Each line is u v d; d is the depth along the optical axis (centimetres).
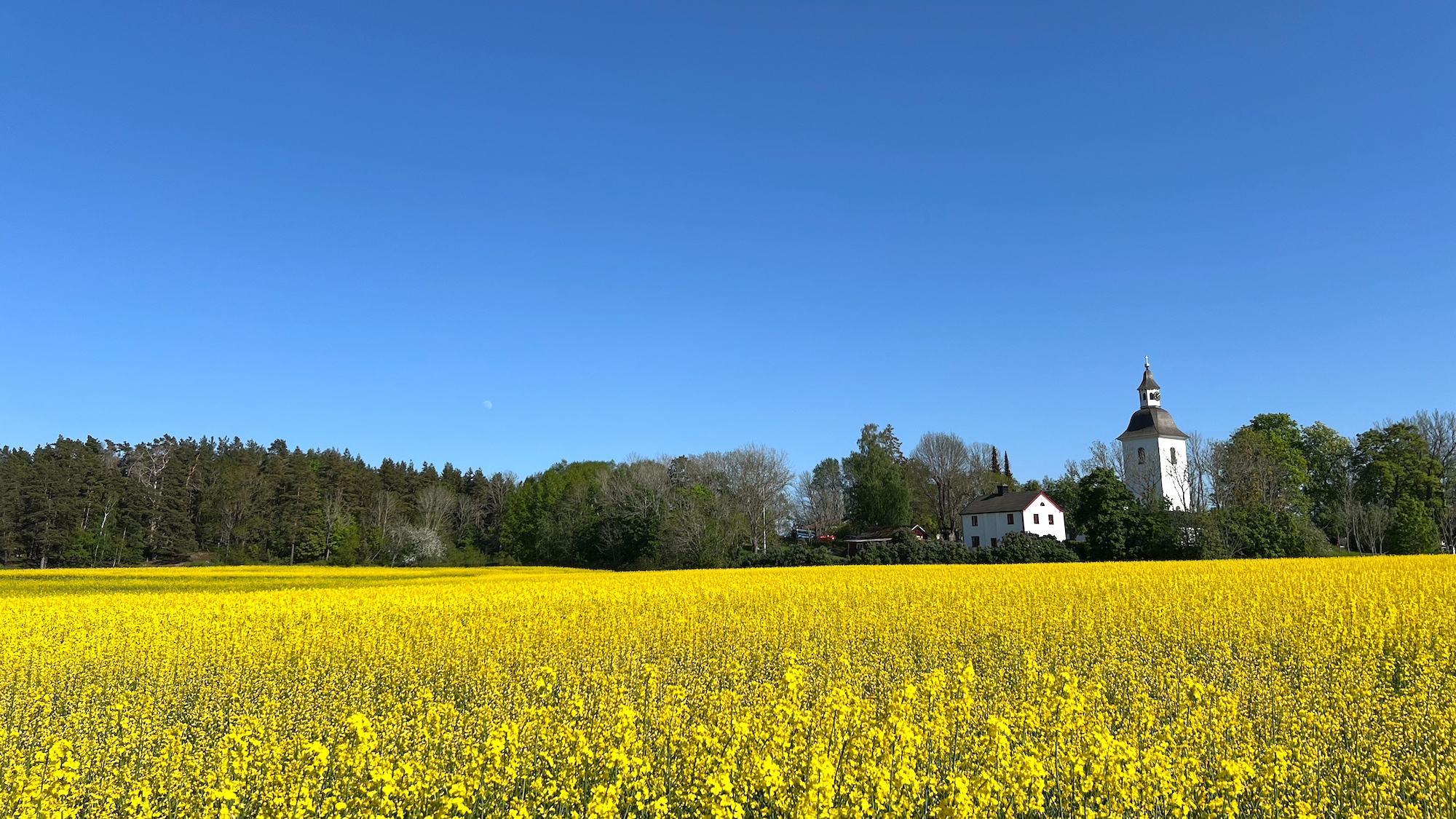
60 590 3803
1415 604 1850
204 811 775
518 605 2289
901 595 2384
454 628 1812
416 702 1059
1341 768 817
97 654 1608
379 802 746
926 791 756
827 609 2066
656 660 1508
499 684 1345
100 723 1131
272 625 1919
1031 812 738
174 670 1500
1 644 1683
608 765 762
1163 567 3528
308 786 784
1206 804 715
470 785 748
